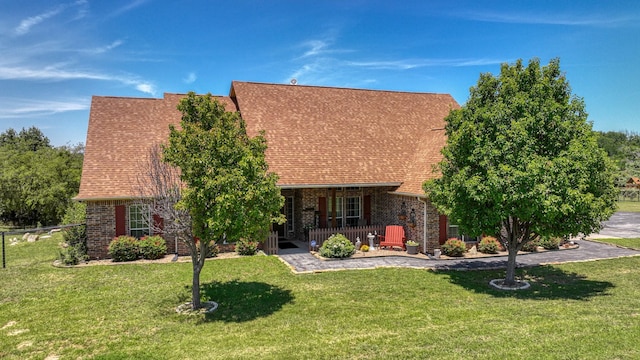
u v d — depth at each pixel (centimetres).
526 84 1375
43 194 3619
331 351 849
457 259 1891
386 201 2327
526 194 1177
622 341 866
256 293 1326
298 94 2584
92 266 1723
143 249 1852
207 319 1088
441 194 1448
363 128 2473
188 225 1167
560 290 1376
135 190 1828
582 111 1338
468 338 905
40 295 1311
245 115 2294
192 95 1185
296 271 1633
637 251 2105
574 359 781
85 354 870
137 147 2080
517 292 1349
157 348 894
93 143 2042
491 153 1254
